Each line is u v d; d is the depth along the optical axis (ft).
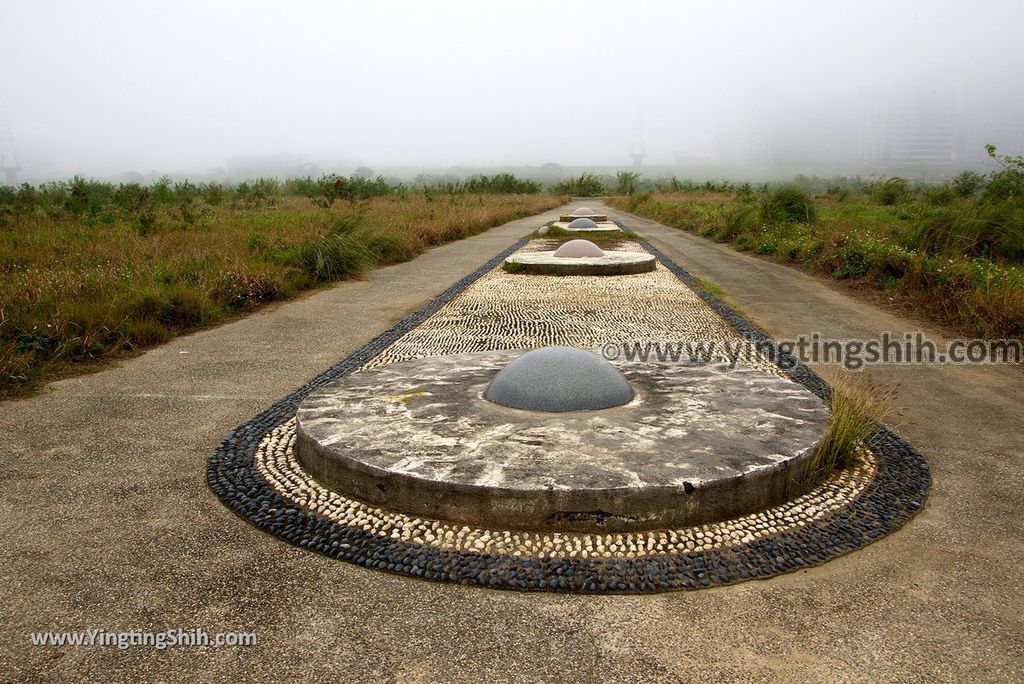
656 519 10.57
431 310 29.01
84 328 22.29
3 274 29.86
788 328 25.53
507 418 13.33
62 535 10.71
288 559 10.03
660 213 87.97
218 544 10.46
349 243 40.14
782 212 56.85
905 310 28.66
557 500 10.44
